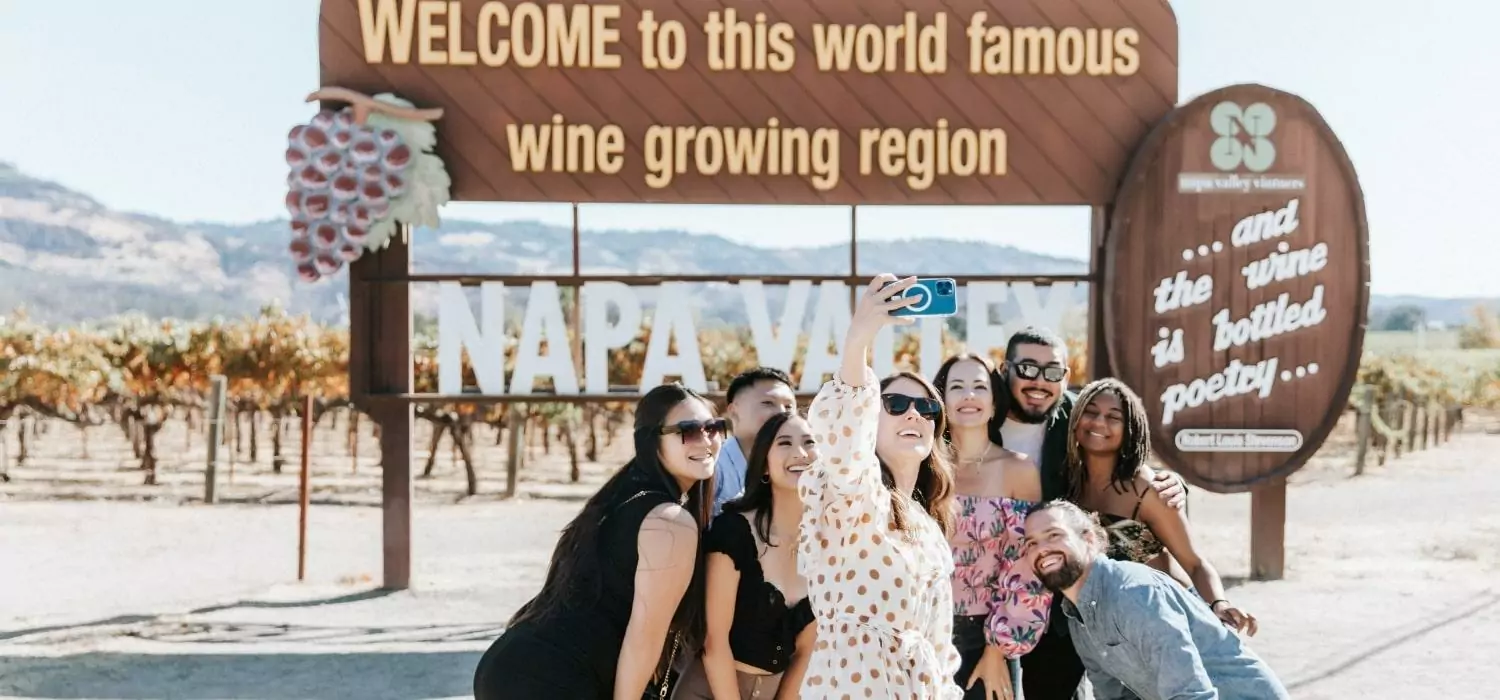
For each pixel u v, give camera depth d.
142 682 7.44
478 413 21.92
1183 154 9.69
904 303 3.57
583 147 9.62
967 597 4.55
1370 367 26.36
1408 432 24.36
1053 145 9.80
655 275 9.70
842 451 3.60
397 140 9.37
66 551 12.77
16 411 23.22
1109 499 4.72
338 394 25.47
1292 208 9.76
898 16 9.71
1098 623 4.01
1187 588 4.59
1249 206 9.73
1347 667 7.59
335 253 9.37
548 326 9.71
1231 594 9.88
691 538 3.79
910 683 3.63
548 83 9.61
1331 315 9.80
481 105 9.59
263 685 7.38
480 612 9.52
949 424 4.65
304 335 25.86
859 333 3.60
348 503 17.62
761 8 9.67
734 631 3.91
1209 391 9.73
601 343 9.74
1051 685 4.73
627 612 3.88
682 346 9.72
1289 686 7.17
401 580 10.38
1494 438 27.67
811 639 3.94
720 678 3.88
